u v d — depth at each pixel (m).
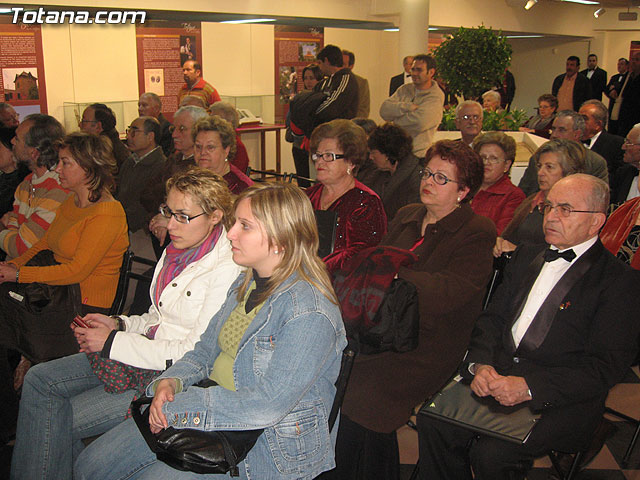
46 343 2.59
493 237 2.33
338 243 2.65
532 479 2.54
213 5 6.13
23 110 6.61
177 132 3.83
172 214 2.07
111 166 2.73
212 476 1.70
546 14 11.40
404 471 2.60
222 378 1.78
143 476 1.71
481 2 9.62
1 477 2.51
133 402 1.75
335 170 2.69
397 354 2.17
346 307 2.01
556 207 2.05
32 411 2.09
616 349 1.97
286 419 1.62
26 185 3.28
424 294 2.15
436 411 1.97
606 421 2.51
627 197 3.83
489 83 6.72
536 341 2.10
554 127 4.29
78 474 1.84
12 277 2.64
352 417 2.13
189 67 7.18
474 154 2.35
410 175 3.68
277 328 1.63
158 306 2.16
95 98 7.20
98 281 2.68
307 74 7.16
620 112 9.06
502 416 1.95
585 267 2.06
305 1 6.86
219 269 2.05
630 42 13.37
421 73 5.26
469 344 2.24
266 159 9.14
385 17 7.69
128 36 7.37
